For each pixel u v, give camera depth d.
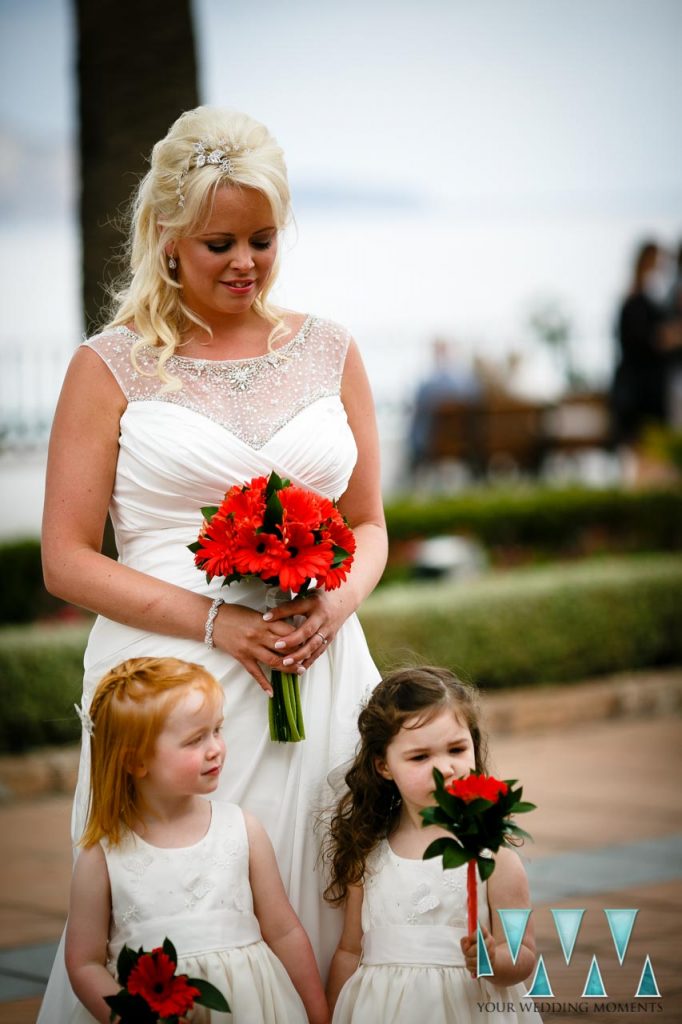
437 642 8.76
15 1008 4.01
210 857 3.08
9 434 12.09
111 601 3.24
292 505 3.10
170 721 3.02
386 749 3.23
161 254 3.32
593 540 12.35
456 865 2.85
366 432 3.56
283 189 3.20
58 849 6.05
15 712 7.45
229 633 3.21
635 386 13.66
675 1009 3.79
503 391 14.15
